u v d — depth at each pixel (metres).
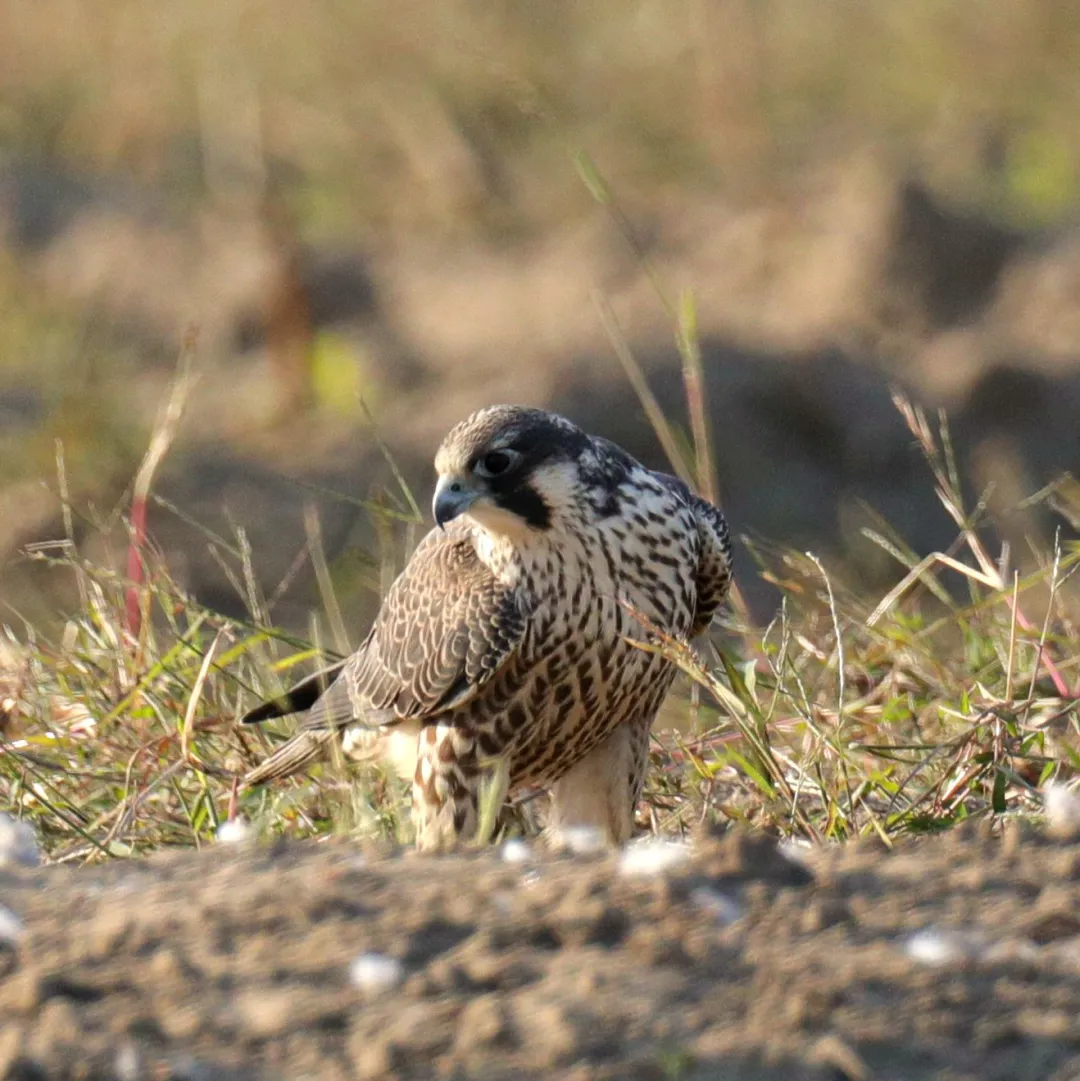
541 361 18.44
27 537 15.64
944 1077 5.24
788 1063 5.25
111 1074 5.31
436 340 19.38
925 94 24.34
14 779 8.80
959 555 15.83
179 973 5.74
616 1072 5.23
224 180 22.58
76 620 10.01
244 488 16.98
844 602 10.88
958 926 5.95
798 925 5.96
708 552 8.95
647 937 5.85
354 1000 5.58
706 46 23.62
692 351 10.83
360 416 18.36
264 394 18.88
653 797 8.98
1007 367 17.86
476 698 8.60
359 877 6.29
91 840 8.10
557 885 6.15
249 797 8.91
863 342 18.66
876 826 7.56
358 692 8.96
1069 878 6.20
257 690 9.70
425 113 23.11
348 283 20.36
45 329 20.22
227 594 15.34
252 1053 5.39
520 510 8.28
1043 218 20.72
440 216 22.11
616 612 8.38
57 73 24.95
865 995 5.57
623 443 17.58
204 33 24.19
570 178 22.34
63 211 22.16
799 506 17.08
